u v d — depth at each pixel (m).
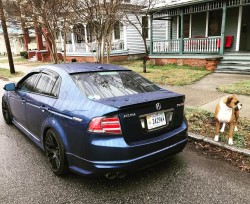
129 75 4.10
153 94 3.51
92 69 3.95
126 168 2.95
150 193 3.14
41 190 3.23
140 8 15.17
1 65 22.55
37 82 4.36
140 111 3.07
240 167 3.74
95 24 9.88
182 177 3.49
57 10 10.60
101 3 9.67
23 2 10.88
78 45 21.42
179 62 15.09
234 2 12.80
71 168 3.27
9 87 4.92
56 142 3.51
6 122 6.01
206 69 13.04
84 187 3.28
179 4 14.23
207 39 13.96
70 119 3.17
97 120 2.90
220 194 3.09
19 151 4.43
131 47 20.19
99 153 2.88
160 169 3.72
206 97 7.68
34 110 4.07
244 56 12.60
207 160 3.98
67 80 3.63
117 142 2.90
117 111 2.89
